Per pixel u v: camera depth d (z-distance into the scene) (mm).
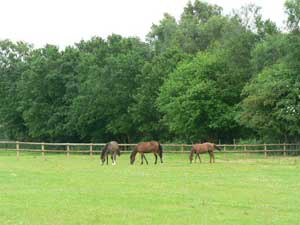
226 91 54094
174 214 14562
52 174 25438
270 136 47469
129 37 79875
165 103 57906
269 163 34281
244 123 46906
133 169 28859
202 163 34281
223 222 13539
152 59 70750
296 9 44625
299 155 42688
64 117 72875
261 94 44094
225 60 55625
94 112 67000
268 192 18875
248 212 14914
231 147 49094
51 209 15266
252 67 53500
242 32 57562
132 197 17516
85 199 17094
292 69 45000
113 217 14133
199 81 55531
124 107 66625
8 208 15414
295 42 44219
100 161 36469
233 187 20297
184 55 65562
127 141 71938
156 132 66188
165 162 35344
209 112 53938
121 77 66250
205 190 19391
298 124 43875
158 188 19922
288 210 15266
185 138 60719
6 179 23078
